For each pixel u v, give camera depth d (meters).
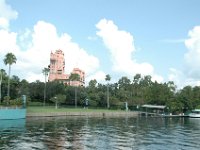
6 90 158.50
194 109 188.00
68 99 195.75
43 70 189.38
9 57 140.88
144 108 195.62
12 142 50.50
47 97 192.50
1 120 99.81
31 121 100.25
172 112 187.00
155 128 85.69
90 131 72.25
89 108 192.25
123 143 52.56
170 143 53.78
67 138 57.59
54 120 108.69
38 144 48.97
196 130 81.94
